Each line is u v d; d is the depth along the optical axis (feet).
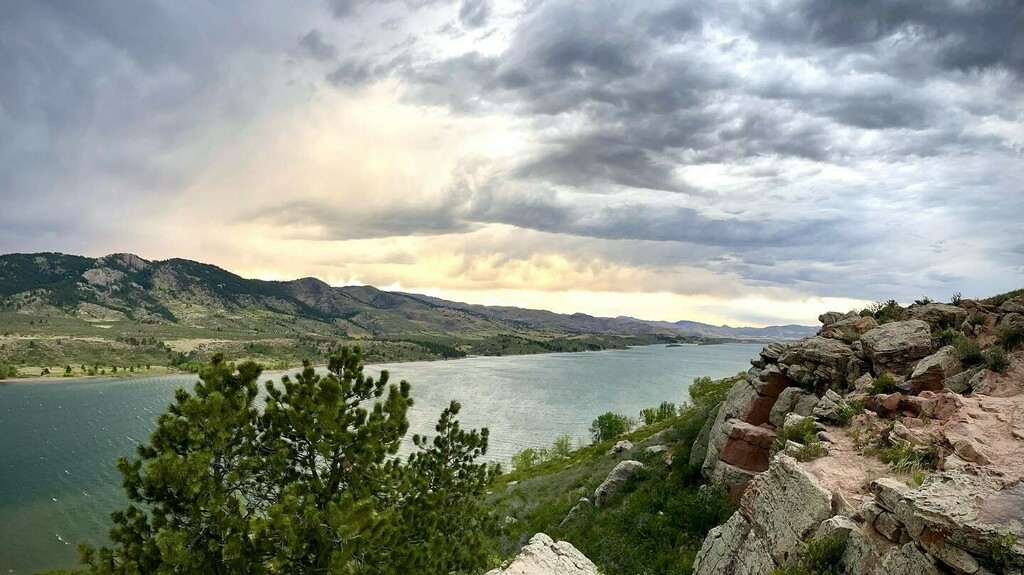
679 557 81.25
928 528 35.91
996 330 78.95
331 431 55.06
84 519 282.77
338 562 45.65
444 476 79.71
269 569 48.08
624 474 122.93
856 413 69.31
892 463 51.88
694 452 114.11
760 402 98.53
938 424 57.00
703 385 317.22
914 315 96.07
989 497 37.11
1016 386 62.44
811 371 93.81
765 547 50.57
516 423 502.79
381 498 60.34
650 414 352.28
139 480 48.37
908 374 76.43
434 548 62.69
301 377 58.70
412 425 486.38
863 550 40.34
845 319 109.81
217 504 46.47
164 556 43.01
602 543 95.09
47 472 358.84
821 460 56.39
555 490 171.42
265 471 55.77
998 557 31.53
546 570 55.36
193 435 49.26
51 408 594.24
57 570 229.25
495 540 122.42
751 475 87.92
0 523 273.95
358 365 63.98
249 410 56.08
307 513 48.34
